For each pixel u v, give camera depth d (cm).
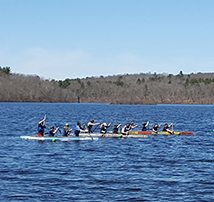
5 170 3456
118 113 14450
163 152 4681
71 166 3691
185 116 13012
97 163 3872
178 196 2702
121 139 5953
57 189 2827
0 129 7581
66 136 5753
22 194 2695
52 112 14525
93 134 6131
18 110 15650
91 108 18938
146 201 2588
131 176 3259
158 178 3197
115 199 2620
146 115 13312
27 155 4322
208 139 6225
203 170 3550
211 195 2733
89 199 2612
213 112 16025
